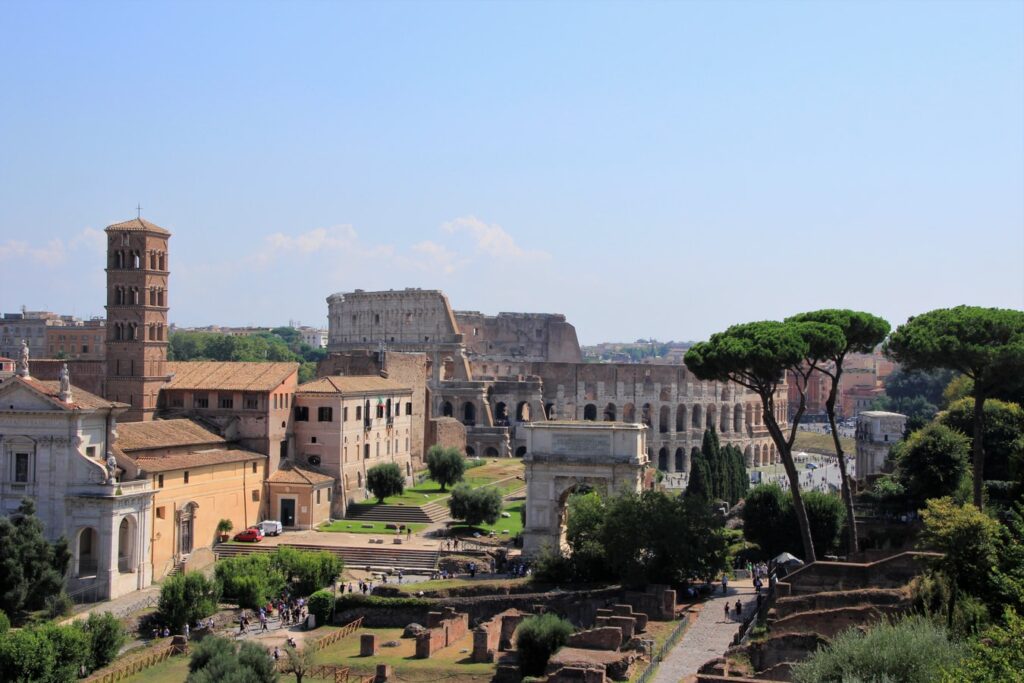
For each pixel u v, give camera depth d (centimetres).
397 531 15750
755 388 11944
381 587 12100
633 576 11362
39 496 13075
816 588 9125
